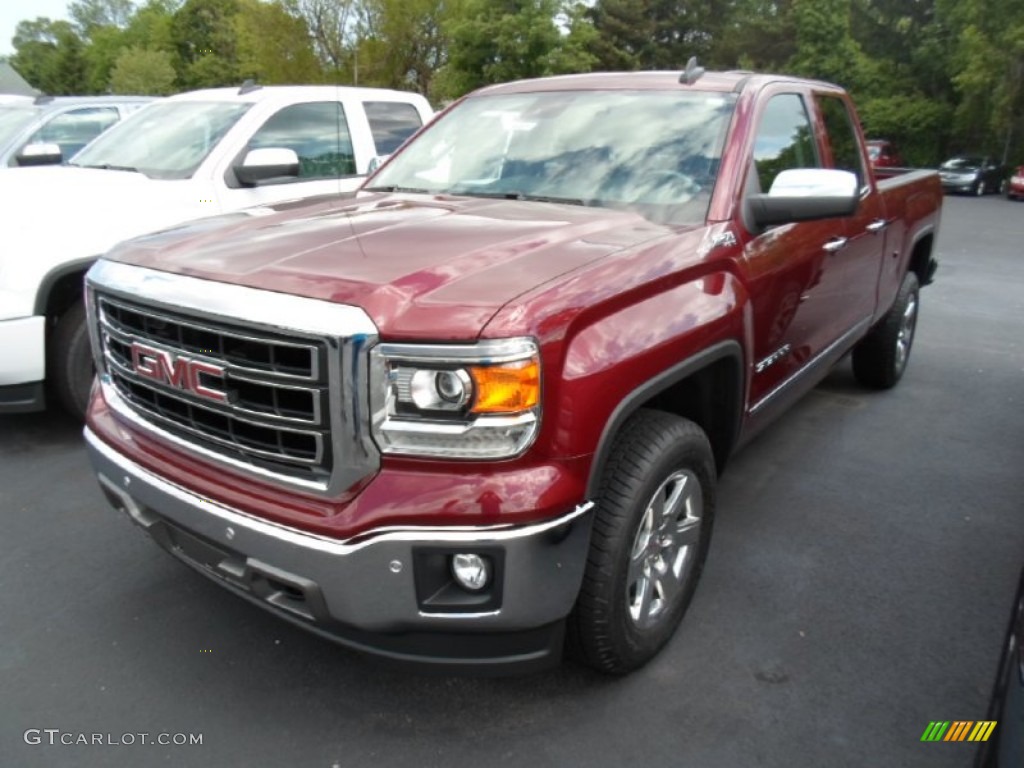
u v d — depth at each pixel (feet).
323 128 21.77
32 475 14.94
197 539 8.51
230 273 8.20
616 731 8.80
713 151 11.13
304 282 7.76
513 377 7.16
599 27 144.25
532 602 7.54
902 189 17.69
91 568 11.93
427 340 7.13
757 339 11.09
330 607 7.55
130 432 9.39
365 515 7.30
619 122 12.08
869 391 20.33
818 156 13.83
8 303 14.75
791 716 9.03
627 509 8.48
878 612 10.96
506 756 8.48
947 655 10.09
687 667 9.81
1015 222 64.54
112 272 9.27
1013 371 22.36
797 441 16.87
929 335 26.45
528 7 93.61
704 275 9.73
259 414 7.81
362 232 9.40
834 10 127.65
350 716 9.05
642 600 9.29
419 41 97.04
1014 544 12.80
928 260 20.56
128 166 19.71
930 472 15.43
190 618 10.77
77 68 222.28
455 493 7.22
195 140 19.76
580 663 9.25
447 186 12.56
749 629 10.54
